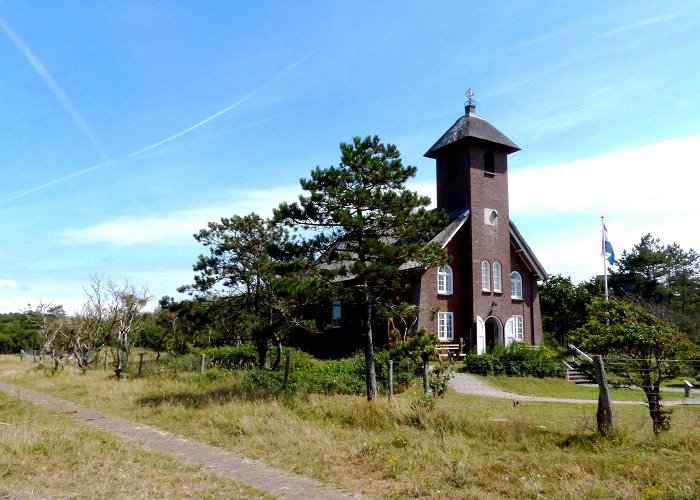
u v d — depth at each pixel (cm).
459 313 3588
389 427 1393
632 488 855
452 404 2030
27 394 2386
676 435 1162
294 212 1934
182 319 3197
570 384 2775
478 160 3762
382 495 906
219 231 2973
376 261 1881
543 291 4681
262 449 1243
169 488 921
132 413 1798
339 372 2416
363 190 1839
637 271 5756
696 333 3784
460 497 873
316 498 895
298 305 2433
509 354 3005
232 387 2105
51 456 1112
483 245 3684
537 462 1018
